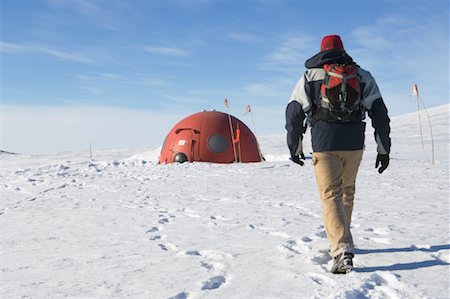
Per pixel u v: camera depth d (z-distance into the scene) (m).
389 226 5.34
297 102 3.76
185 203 8.12
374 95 3.74
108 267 4.01
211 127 20.72
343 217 3.63
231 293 3.16
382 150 3.79
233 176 12.49
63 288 3.44
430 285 3.17
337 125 3.72
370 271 3.54
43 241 5.33
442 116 55.94
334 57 3.72
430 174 11.36
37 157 45.94
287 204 7.62
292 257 4.10
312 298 2.99
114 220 6.64
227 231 5.50
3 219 7.21
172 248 4.74
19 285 3.56
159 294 3.21
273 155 23.38
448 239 4.56
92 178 13.28
